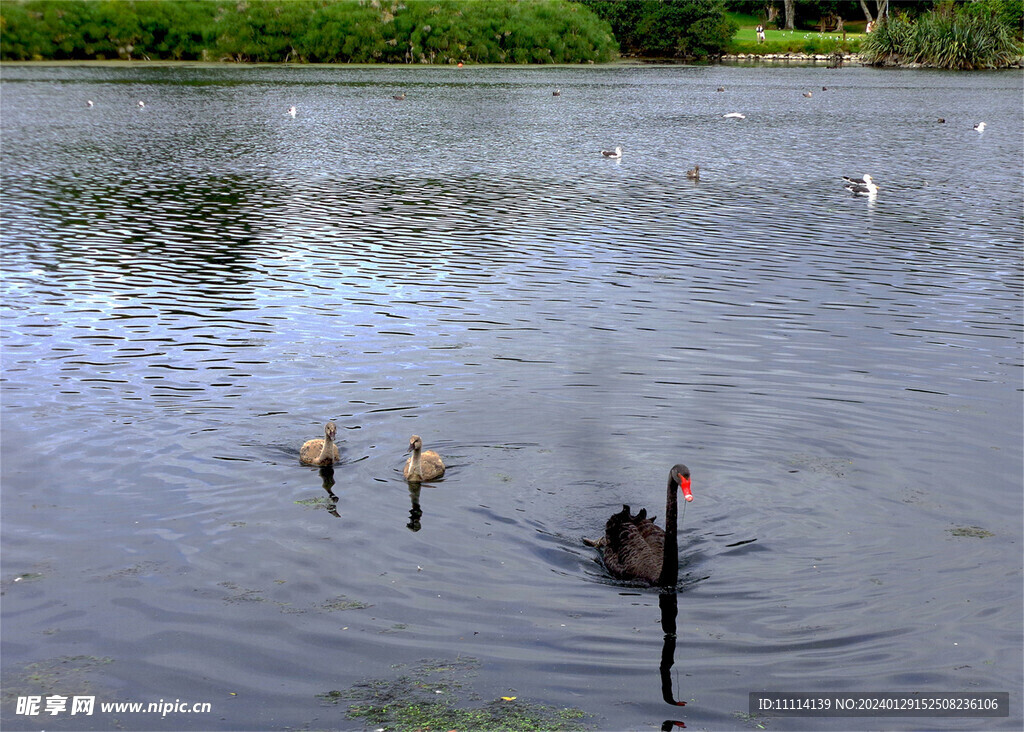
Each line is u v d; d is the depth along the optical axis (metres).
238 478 14.43
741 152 51.22
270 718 9.51
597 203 36.69
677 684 9.97
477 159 48.41
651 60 126.12
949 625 10.86
